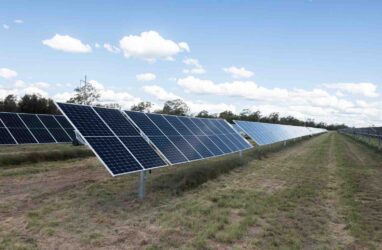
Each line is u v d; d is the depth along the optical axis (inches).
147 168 478.9
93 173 718.5
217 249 315.0
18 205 447.8
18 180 621.0
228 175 723.4
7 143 892.6
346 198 533.6
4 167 748.0
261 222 399.9
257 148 1302.9
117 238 335.0
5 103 2359.7
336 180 697.6
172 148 592.4
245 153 1092.5
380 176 771.4
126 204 460.1
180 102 3924.7
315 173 787.4
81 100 2351.1
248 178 699.4
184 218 394.6
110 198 488.4
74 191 532.4
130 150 485.7
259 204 474.9
